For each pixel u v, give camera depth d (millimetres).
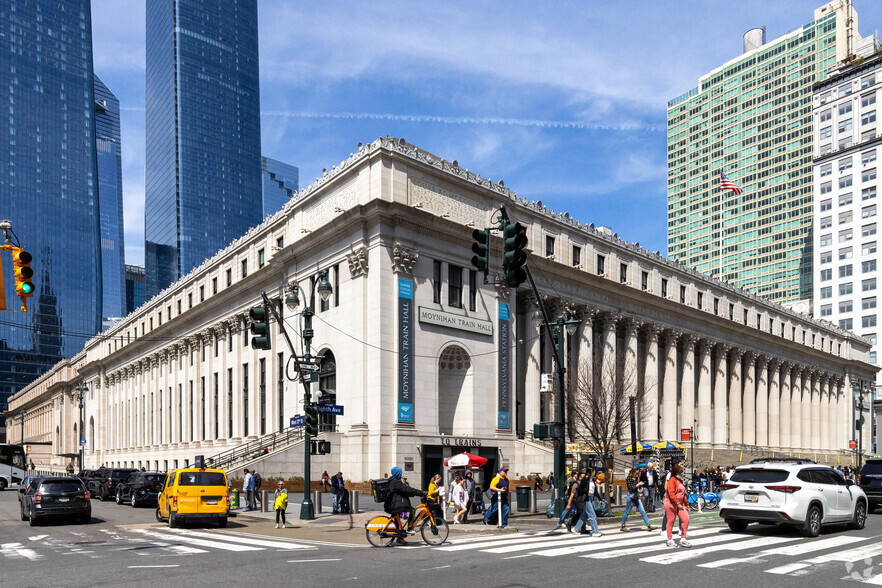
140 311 86312
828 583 12516
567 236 58312
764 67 170500
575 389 51719
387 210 44031
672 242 187250
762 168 167750
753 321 83250
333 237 47562
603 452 45562
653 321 66938
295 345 51906
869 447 103938
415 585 12570
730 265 171375
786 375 89062
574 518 21438
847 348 102312
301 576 13688
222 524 25375
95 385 104188
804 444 91625
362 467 42312
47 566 15617
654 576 13250
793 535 19781
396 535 18594
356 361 44375
